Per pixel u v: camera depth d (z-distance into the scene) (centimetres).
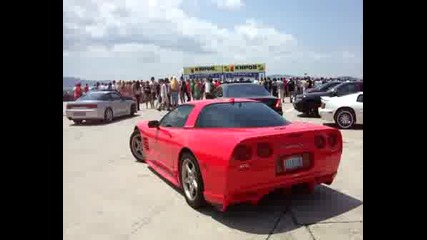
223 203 396
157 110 2042
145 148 646
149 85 2172
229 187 387
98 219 425
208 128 461
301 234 366
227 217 418
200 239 367
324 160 427
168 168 539
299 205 444
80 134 1170
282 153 401
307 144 417
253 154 388
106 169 671
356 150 766
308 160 421
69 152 852
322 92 1464
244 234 373
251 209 437
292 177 406
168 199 492
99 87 2438
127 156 791
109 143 979
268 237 364
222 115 471
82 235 383
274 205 447
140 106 2377
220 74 3819
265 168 391
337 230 371
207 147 414
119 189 543
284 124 466
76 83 2000
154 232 388
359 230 366
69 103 1441
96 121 1552
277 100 1049
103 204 477
